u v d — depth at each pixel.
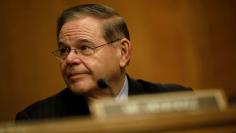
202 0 8.53
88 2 7.91
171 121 2.27
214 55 8.50
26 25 7.70
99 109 2.29
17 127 2.17
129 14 8.12
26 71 7.64
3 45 7.59
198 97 2.43
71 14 3.98
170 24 8.32
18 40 7.66
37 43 7.71
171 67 8.27
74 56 3.84
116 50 4.06
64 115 4.04
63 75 3.92
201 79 8.40
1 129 2.17
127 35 4.20
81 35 3.86
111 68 3.99
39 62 7.68
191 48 8.38
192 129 2.31
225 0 8.63
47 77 7.68
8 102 7.54
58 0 7.81
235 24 8.63
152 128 2.26
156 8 8.27
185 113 2.30
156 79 8.16
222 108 2.38
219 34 8.55
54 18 7.79
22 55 7.65
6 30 7.63
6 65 7.59
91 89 3.86
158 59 8.21
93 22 3.94
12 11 7.68
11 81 7.58
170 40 8.29
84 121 2.19
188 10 8.44
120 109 2.31
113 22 4.05
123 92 4.23
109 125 2.20
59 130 2.15
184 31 8.38
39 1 7.78
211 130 2.32
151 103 2.35
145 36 8.17
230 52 8.56
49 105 4.13
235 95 2.98
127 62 4.19
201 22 8.48
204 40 8.48
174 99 2.38
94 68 3.86
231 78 8.53
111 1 8.03
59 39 3.94
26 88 7.62
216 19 8.56
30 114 4.06
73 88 3.86
